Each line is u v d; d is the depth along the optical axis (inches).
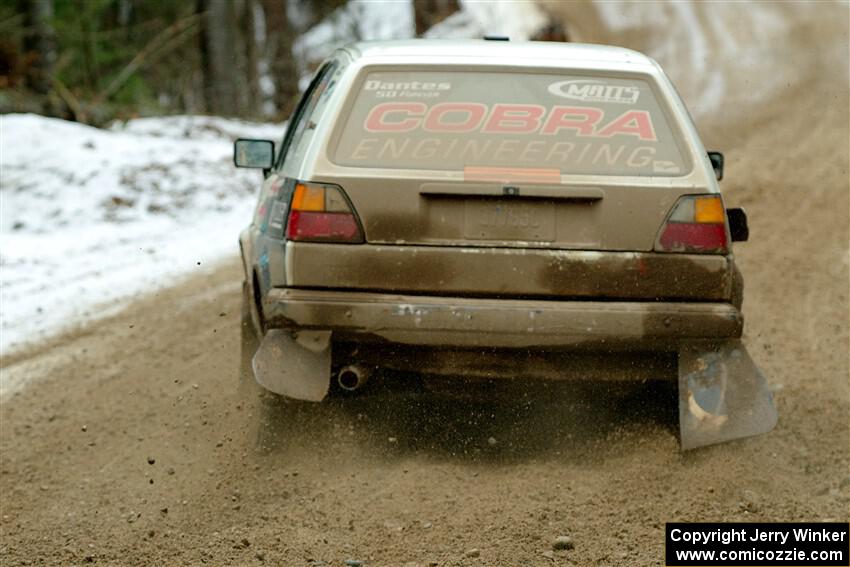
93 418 586.6
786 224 983.0
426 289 470.9
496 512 450.9
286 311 467.2
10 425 581.0
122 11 2219.5
